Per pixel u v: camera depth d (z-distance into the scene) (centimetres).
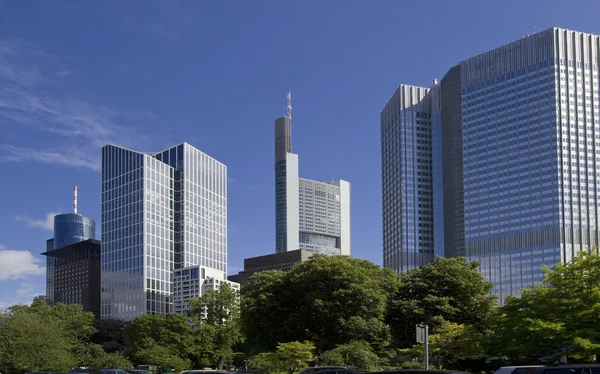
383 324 7994
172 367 11719
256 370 7481
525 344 5234
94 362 11488
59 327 11119
